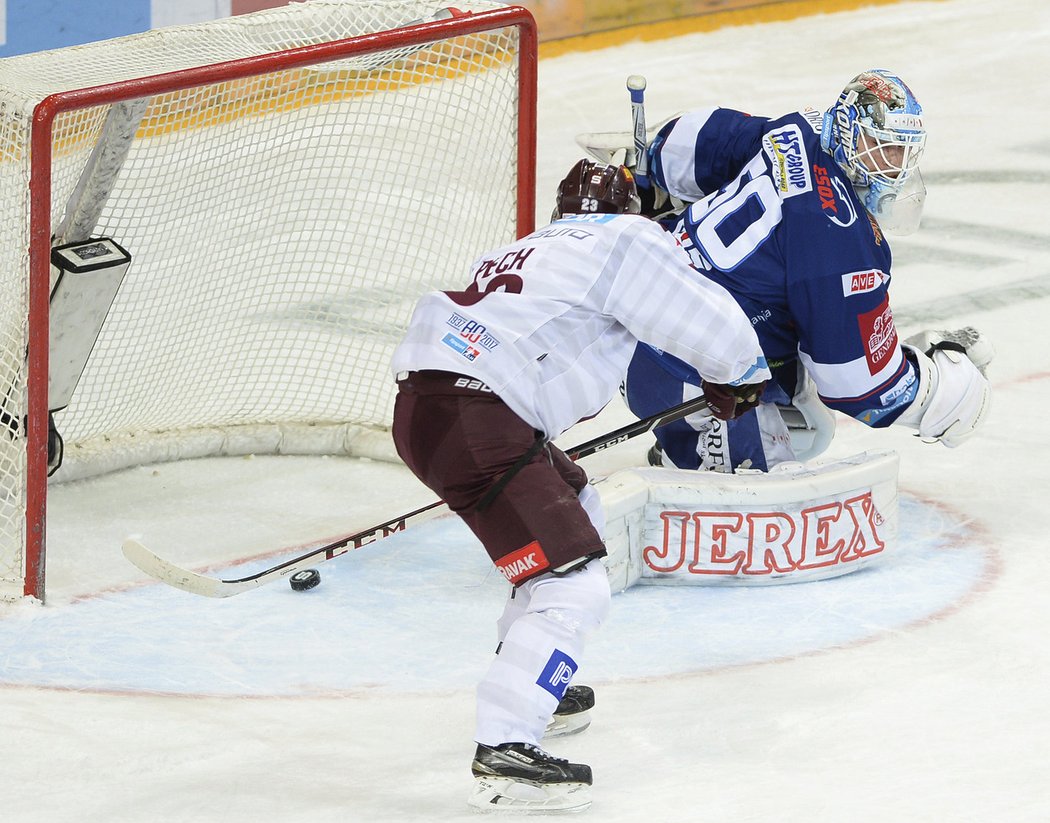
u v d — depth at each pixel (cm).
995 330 2298
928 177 3159
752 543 1505
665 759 1148
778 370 1616
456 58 1917
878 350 1529
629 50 4259
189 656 1373
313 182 2244
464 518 1115
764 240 1517
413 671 1344
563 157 3300
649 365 1627
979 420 1612
